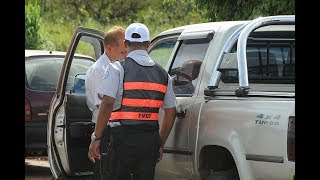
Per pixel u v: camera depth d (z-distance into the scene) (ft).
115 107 49.98
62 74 61.52
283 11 92.43
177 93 56.65
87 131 60.23
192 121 52.44
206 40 56.18
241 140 47.42
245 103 47.85
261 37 56.18
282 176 44.83
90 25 269.44
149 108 49.78
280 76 56.44
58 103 61.57
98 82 57.00
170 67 58.75
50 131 61.98
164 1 123.54
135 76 49.65
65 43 249.55
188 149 52.70
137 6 282.15
